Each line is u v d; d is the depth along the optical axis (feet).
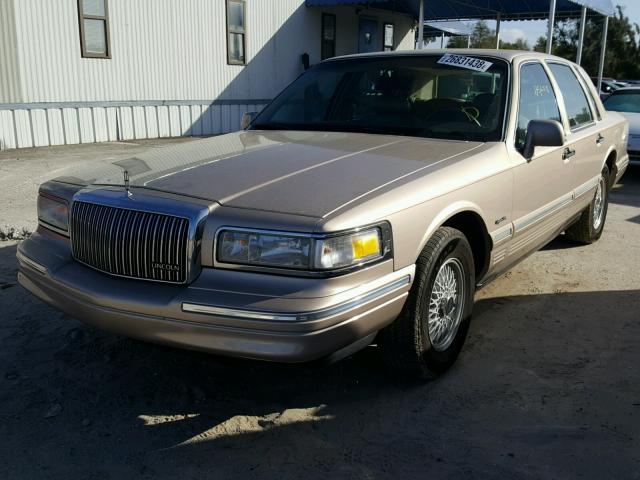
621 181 33.86
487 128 13.21
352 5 65.36
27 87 42.50
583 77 19.25
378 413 10.55
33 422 10.12
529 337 13.69
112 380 11.50
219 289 8.79
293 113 15.34
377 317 9.45
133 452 9.41
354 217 8.96
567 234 20.62
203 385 11.38
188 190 9.66
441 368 11.63
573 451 9.49
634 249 20.61
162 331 9.05
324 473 8.97
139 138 50.72
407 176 10.46
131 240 9.41
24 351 12.51
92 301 9.49
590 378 11.80
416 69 14.74
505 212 12.73
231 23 56.24
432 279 10.68
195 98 54.49
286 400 10.94
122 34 47.73
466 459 9.30
